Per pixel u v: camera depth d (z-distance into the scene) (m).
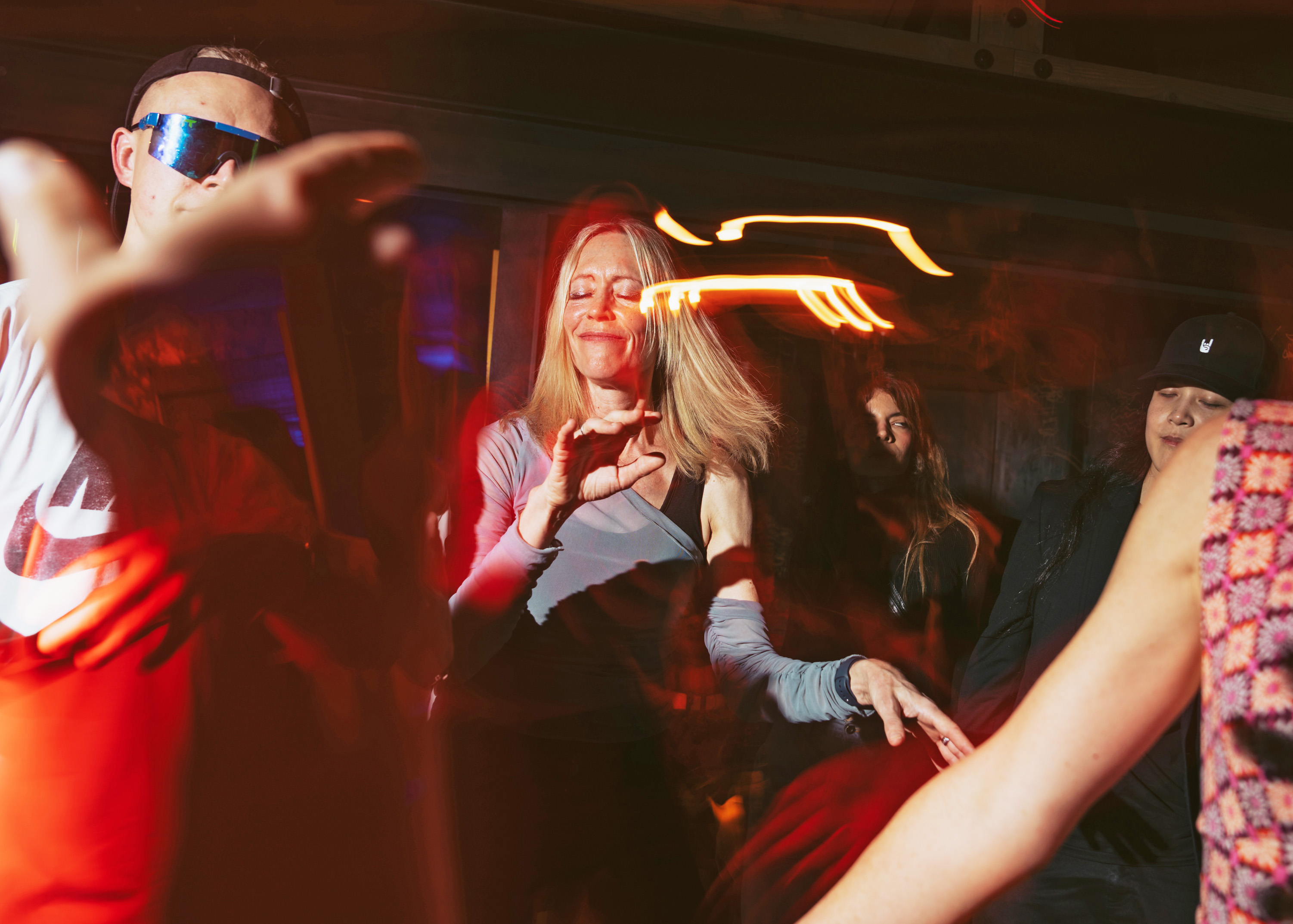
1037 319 3.12
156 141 1.02
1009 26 2.91
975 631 2.38
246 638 0.98
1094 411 3.16
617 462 1.61
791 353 2.69
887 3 2.81
